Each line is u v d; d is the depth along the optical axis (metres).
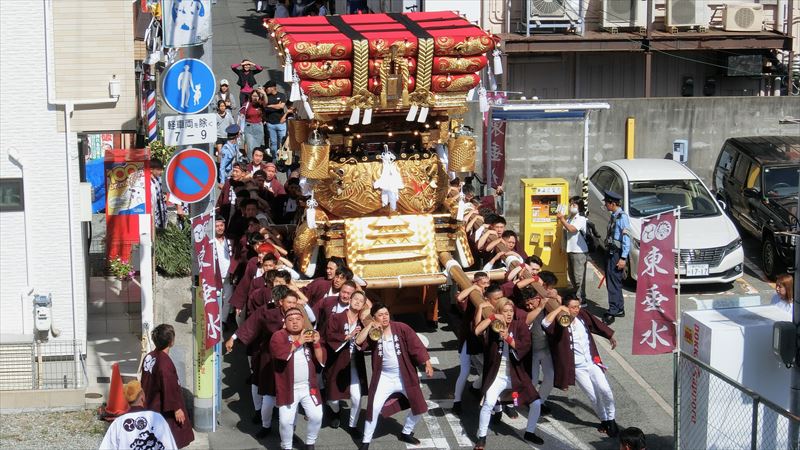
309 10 33.50
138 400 10.31
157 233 18.00
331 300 12.98
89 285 16.83
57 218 15.13
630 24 25.84
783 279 12.10
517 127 22.75
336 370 12.76
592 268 19.44
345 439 12.94
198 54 13.19
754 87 27.58
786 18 26.89
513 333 12.37
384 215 15.57
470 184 18.42
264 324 12.55
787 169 20.22
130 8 15.14
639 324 12.31
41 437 12.77
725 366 11.44
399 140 15.81
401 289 16.00
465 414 13.58
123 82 15.27
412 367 12.41
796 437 9.92
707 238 18.20
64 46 15.09
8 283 15.16
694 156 23.53
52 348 14.93
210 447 12.71
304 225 15.34
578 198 17.31
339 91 14.80
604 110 23.14
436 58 15.09
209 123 12.72
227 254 15.74
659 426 13.33
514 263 14.60
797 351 10.73
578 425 13.34
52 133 15.04
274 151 23.34
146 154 17.25
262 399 13.18
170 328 11.98
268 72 29.33
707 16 26.59
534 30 25.83
